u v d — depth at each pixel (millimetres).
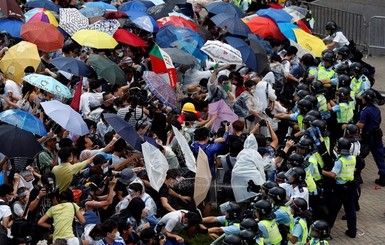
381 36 90750
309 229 40500
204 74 59750
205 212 46781
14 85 52969
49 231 38438
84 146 46812
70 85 56938
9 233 38781
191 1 75750
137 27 67688
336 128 55344
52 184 39469
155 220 40938
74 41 61500
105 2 73875
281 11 70062
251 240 36031
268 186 40188
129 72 60531
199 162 43844
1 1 62875
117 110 51062
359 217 51938
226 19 64312
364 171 60188
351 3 94250
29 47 56594
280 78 61688
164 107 53875
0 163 43438
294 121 54188
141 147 42969
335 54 60875
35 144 42906
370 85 60375
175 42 61281
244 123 52781
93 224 39062
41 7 68562
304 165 44562
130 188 40656
